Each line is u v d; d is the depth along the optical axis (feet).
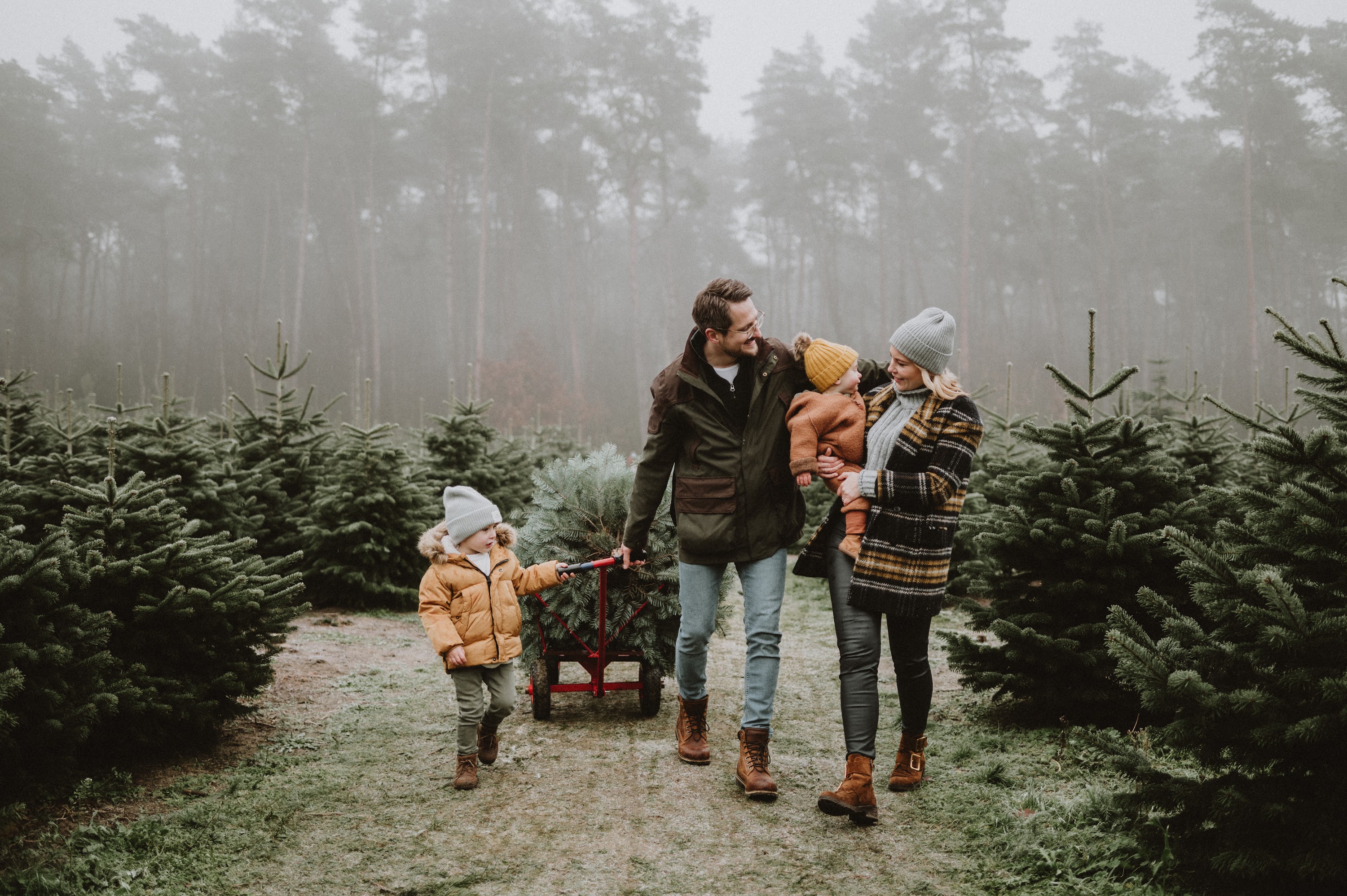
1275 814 8.43
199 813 11.34
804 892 9.41
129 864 9.98
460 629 12.35
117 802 11.73
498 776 12.69
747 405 11.96
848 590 11.25
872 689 11.05
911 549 10.90
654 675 15.43
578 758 13.35
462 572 12.46
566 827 10.98
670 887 9.53
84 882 9.58
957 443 10.97
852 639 11.12
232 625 13.93
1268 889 8.92
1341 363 9.68
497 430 33.76
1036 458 24.44
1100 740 10.31
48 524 13.42
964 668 15.10
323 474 29.48
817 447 11.55
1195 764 12.39
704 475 12.01
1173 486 14.80
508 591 12.72
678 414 12.22
